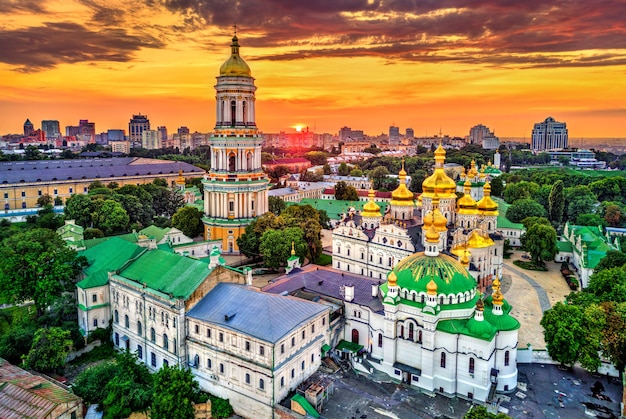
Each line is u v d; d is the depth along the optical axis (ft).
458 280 301.84
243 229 579.48
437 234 312.29
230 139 571.69
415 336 296.51
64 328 338.13
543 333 338.95
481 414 217.97
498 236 489.67
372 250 463.42
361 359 314.35
